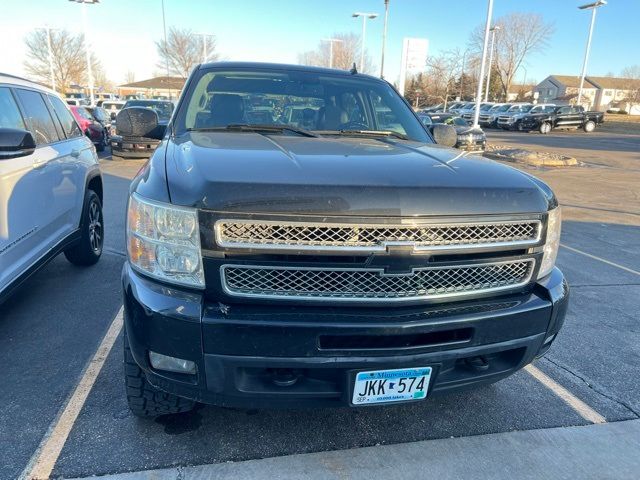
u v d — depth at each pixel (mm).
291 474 2260
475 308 2111
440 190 1994
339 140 2836
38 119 4066
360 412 2748
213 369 1920
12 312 3850
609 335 3893
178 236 1903
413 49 25688
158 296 1938
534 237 2172
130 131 3428
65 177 4246
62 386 2857
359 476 2271
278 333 1881
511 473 2342
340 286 1935
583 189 11930
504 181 2199
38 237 3707
